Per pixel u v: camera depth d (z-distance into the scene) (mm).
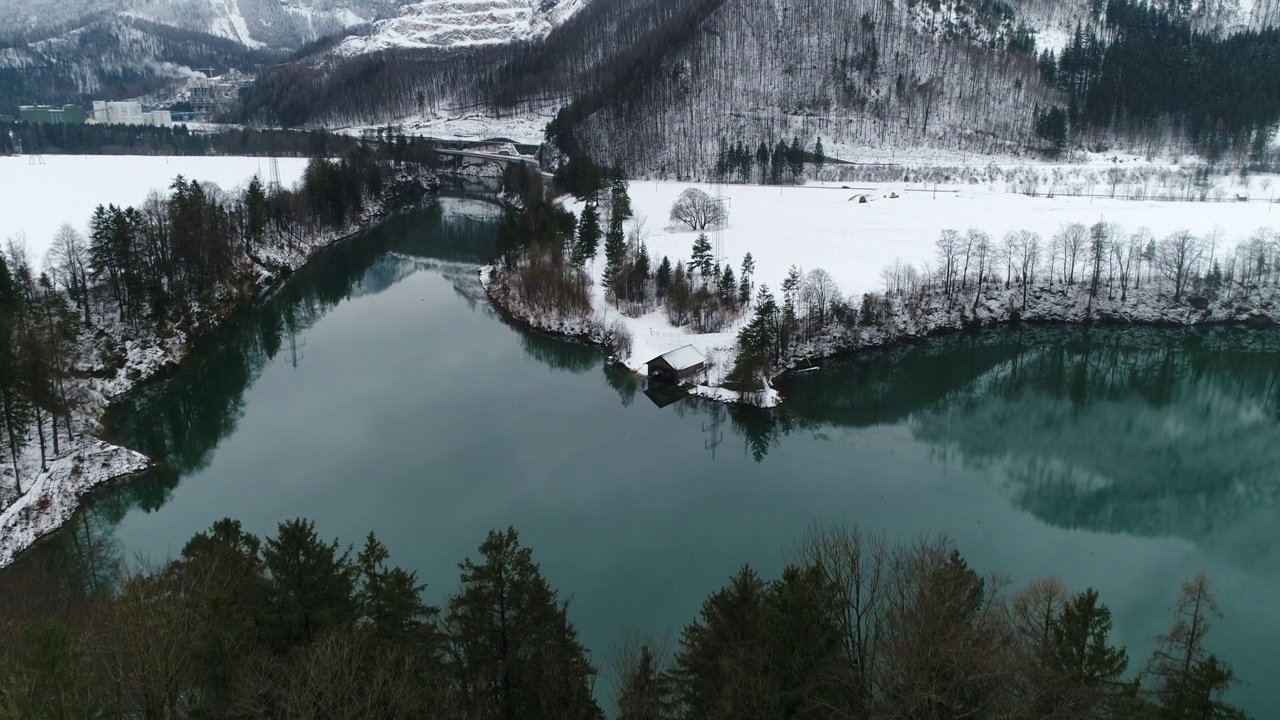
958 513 74438
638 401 98500
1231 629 58188
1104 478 83188
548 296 123250
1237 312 125125
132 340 103125
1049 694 31078
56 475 73812
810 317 111688
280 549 35281
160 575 38719
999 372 112562
